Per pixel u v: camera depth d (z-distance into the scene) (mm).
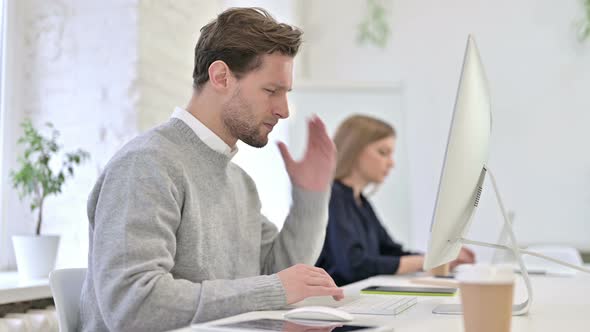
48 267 2037
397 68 3857
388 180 3727
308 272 1168
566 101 3609
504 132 3678
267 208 3576
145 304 1087
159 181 1213
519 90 3674
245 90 1354
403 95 3779
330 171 1590
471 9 3762
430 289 1533
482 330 810
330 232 2350
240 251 1440
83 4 2549
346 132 2596
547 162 3613
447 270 2105
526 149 3645
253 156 3605
